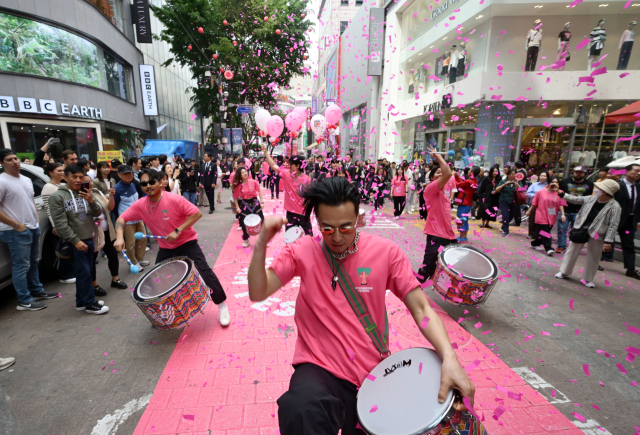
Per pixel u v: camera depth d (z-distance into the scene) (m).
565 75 10.07
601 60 9.83
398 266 1.33
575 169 6.32
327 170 11.29
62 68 13.37
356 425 1.29
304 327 1.37
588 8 9.80
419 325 1.27
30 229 3.83
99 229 4.04
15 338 3.26
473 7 10.70
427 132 15.80
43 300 4.07
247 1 17.36
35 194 4.67
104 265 5.52
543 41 10.36
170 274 3.09
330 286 1.31
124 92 18.81
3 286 3.84
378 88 21.55
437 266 3.73
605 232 4.48
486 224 8.88
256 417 2.25
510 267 5.48
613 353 3.09
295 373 1.29
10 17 11.55
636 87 9.86
